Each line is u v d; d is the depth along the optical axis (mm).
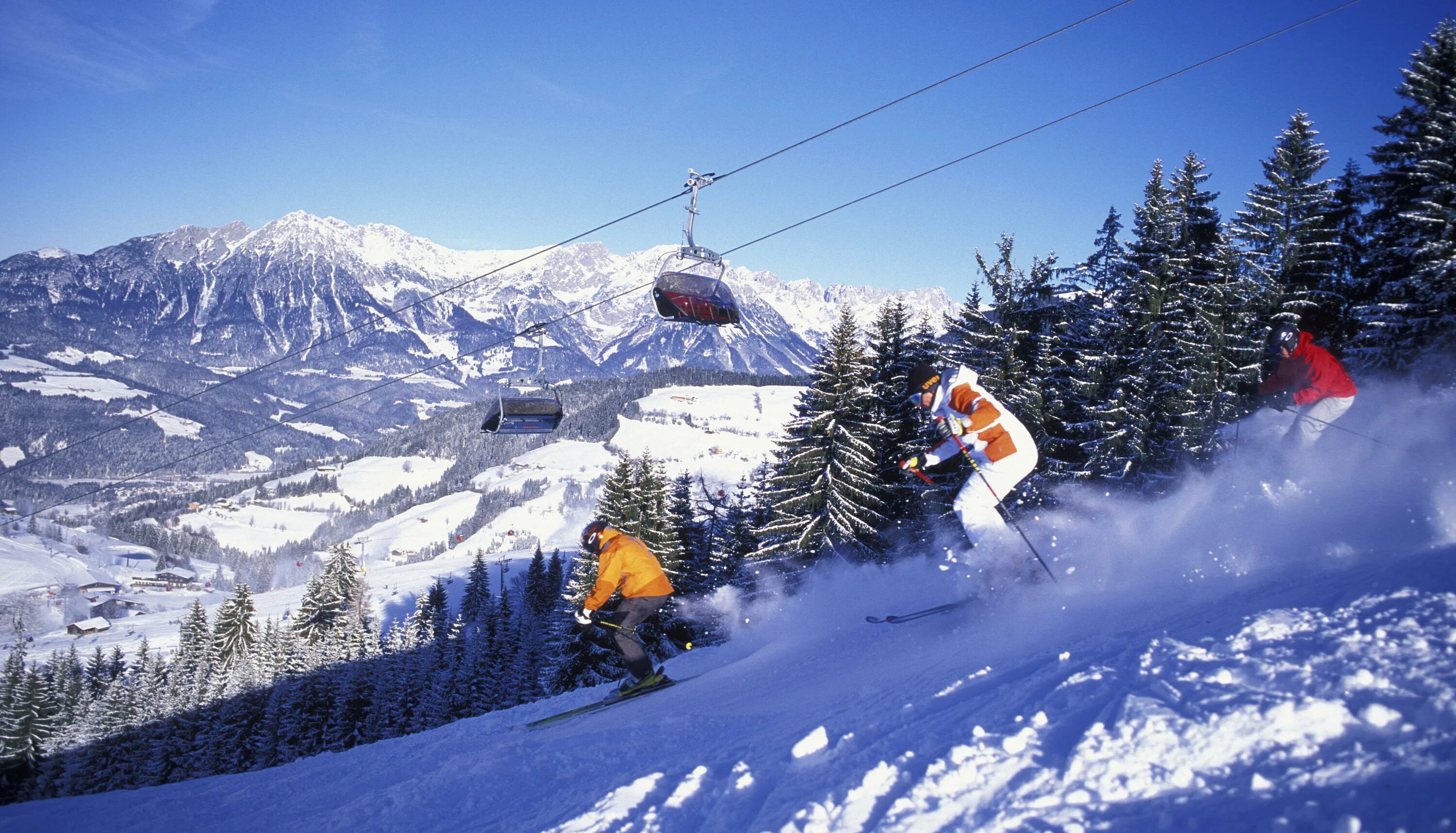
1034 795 2301
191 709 58969
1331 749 2082
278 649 60406
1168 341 23328
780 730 4242
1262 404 8977
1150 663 3002
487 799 4867
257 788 7590
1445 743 1930
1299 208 25922
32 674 63344
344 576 69688
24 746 61812
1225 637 3061
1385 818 1712
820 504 26328
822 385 26797
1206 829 1903
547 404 21094
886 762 2871
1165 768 2248
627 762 4785
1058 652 3855
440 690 50281
